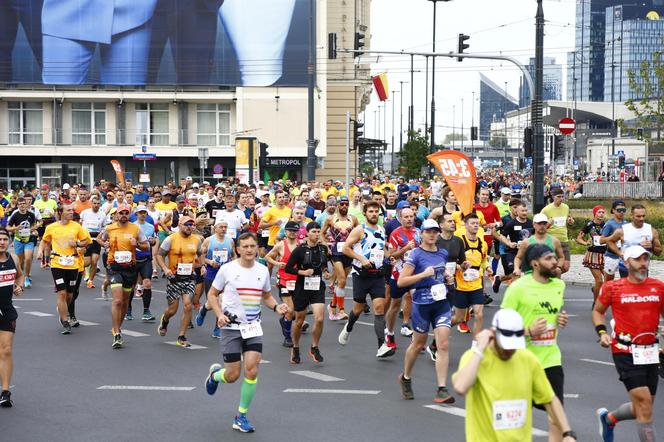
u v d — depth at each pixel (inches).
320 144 4473.4
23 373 883.4
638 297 601.0
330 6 5027.1
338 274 1203.2
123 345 1035.3
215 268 1085.1
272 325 1178.0
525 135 1856.5
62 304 1118.4
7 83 4325.8
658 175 3742.6
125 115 4394.7
